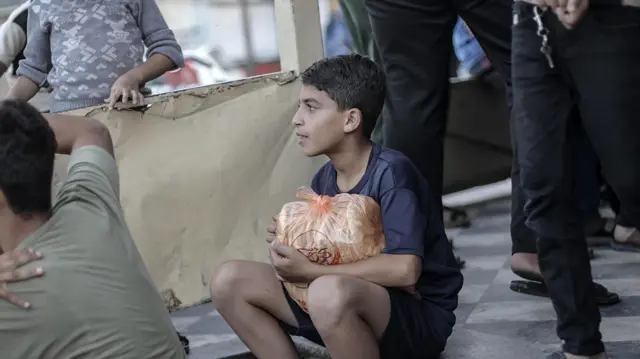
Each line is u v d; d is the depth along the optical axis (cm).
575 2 317
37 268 232
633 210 349
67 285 233
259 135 466
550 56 332
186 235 443
